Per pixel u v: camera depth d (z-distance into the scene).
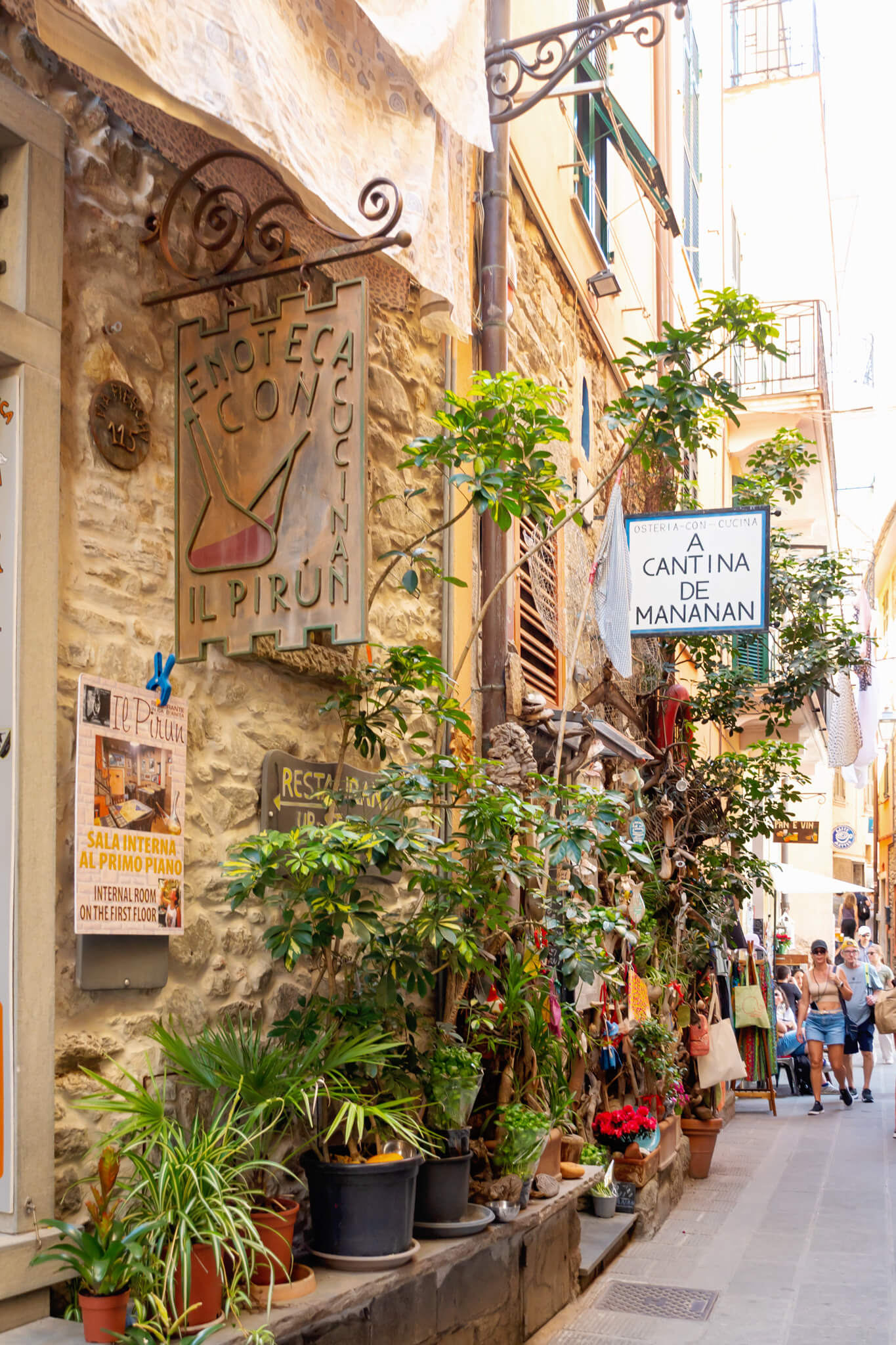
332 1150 4.06
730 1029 9.83
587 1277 6.14
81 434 3.49
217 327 3.66
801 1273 6.61
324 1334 3.56
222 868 3.85
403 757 5.40
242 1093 3.53
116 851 3.45
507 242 6.71
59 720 3.34
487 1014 5.07
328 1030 3.99
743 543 8.27
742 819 12.09
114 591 3.57
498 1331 4.88
